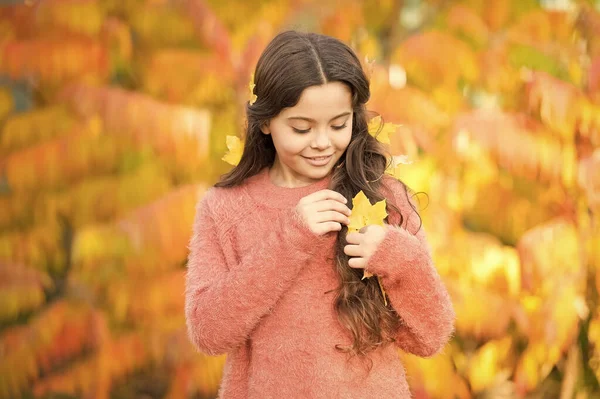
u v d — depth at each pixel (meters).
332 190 1.98
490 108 3.33
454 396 3.63
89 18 3.43
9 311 3.48
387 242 1.82
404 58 3.41
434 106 3.38
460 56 3.40
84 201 3.47
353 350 1.88
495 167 3.39
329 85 1.82
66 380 3.46
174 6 3.53
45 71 3.45
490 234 3.76
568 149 3.28
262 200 2.03
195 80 3.57
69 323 3.45
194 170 3.52
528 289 3.27
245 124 2.10
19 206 3.53
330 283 1.93
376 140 2.05
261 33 3.48
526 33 3.51
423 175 3.29
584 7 3.42
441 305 1.87
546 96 3.20
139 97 3.31
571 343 3.36
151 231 3.22
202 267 2.03
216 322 1.88
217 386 3.68
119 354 3.44
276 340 1.92
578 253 3.27
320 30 3.58
